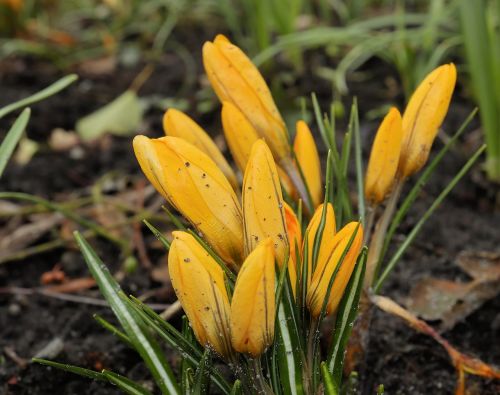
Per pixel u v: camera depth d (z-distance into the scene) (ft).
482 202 1.91
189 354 1.18
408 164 1.24
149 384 1.48
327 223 1.15
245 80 1.23
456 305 1.53
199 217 1.13
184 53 2.98
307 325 1.20
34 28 3.23
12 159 2.31
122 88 2.75
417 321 1.28
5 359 1.57
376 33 2.81
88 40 3.27
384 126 1.20
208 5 3.24
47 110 2.56
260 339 1.09
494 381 1.43
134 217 1.82
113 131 2.39
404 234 1.76
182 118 1.24
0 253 1.84
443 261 1.68
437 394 1.44
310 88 2.51
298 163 1.25
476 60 1.85
